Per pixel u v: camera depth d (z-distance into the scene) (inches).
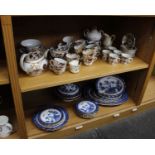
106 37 46.8
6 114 43.8
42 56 37.2
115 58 42.9
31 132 41.5
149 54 43.2
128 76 52.2
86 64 42.2
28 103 49.8
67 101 50.2
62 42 44.9
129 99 52.4
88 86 55.1
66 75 38.5
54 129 41.5
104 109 48.9
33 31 42.9
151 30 40.9
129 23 46.3
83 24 47.5
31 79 36.4
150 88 56.7
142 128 48.3
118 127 48.2
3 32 26.6
